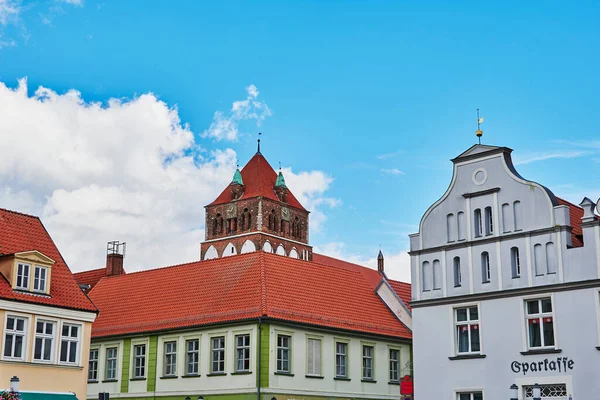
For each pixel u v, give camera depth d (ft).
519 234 139.85
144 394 183.21
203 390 173.06
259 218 435.94
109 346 194.18
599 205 134.21
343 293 196.85
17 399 119.65
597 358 127.54
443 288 148.25
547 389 132.36
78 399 152.76
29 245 159.22
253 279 180.96
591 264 130.72
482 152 147.95
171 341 182.70
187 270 201.57
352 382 182.91
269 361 165.99
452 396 143.13
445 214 151.33
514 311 138.21
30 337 146.51
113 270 239.09
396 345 196.44
